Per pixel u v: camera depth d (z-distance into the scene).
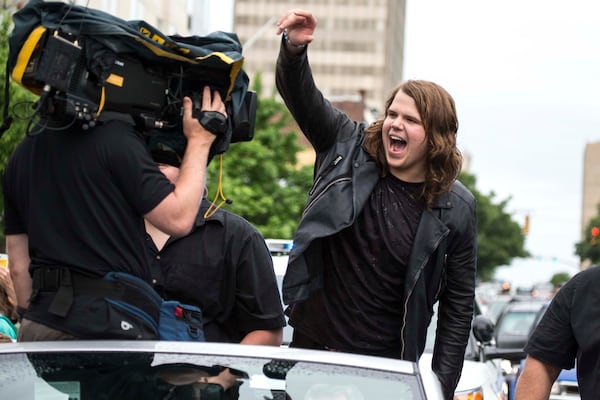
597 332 5.24
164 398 3.78
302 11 5.13
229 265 5.20
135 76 4.23
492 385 8.02
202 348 3.91
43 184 4.30
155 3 40.28
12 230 4.60
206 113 4.37
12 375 3.76
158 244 5.10
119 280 4.22
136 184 4.21
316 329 5.45
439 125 5.25
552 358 5.44
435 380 3.84
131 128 4.29
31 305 4.29
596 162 141.88
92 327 4.16
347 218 5.22
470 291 5.56
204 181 4.37
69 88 4.06
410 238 5.30
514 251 105.75
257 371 3.82
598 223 80.94
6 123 4.25
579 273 5.39
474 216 5.48
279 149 38.69
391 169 5.36
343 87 166.25
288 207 37.50
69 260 4.23
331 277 5.39
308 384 3.79
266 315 5.27
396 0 178.12
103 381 3.78
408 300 5.27
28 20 4.12
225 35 4.55
